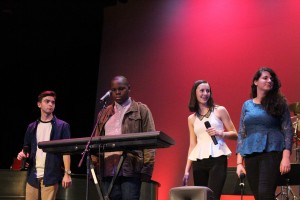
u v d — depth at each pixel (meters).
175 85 7.44
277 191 6.10
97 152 3.26
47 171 4.27
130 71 7.93
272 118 3.54
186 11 7.66
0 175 4.88
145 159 3.40
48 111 4.51
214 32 7.31
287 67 6.57
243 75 6.89
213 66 7.18
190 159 4.09
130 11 8.19
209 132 3.96
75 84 8.69
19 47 8.75
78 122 8.51
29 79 8.94
